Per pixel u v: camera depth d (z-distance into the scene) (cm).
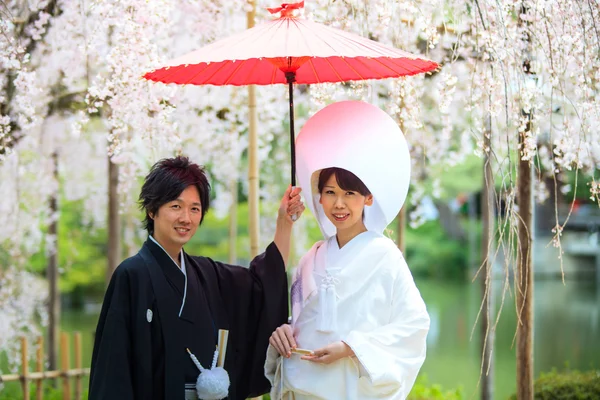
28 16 456
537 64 387
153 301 277
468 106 379
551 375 561
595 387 520
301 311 293
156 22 407
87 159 838
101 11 384
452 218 2203
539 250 2012
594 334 1158
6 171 712
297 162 294
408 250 2144
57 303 786
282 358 293
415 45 492
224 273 308
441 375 888
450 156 683
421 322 283
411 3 362
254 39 269
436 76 572
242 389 312
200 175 286
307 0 430
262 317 308
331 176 283
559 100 459
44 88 587
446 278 2091
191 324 282
